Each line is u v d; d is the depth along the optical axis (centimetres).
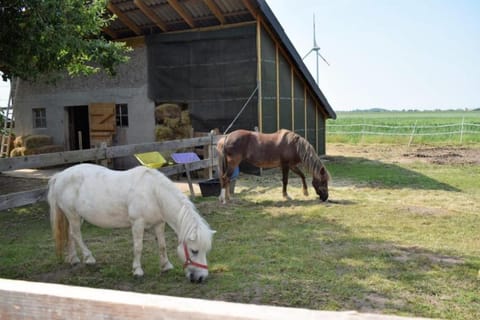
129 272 402
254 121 1018
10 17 545
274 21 1010
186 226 350
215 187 773
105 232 554
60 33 570
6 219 642
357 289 350
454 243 476
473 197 747
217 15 1014
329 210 648
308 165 712
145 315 80
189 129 1105
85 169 409
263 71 1024
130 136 1173
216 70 1055
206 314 76
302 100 1246
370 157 1400
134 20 1118
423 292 344
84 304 84
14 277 396
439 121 4459
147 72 1138
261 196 780
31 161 521
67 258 429
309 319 72
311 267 403
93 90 1217
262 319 73
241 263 418
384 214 619
